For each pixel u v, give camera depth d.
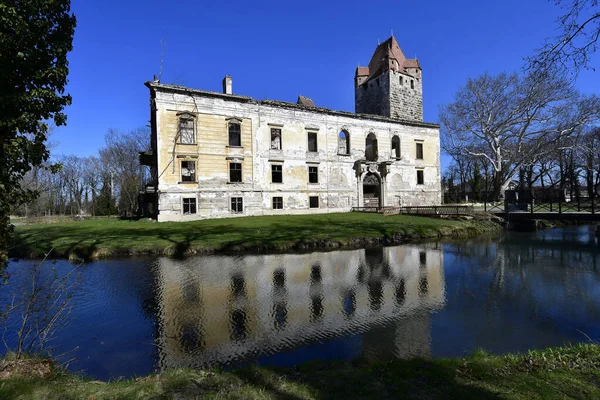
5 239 6.03
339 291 10.27
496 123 43.34
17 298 9.29
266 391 4.06
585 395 3.73
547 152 40.72
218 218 29.14
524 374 4.31
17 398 3.83
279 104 33.69
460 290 10.52
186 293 10.00
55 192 61.00
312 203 35.69
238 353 6.30
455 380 4.20
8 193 5.81
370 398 3.82
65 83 6.69
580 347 5.26
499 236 23.64
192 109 29.14
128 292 10.09
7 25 5.65
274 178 33.75
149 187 30.55
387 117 40.84
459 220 28.55
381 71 45.28
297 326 7.58
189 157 28.86
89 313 8.43
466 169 76.69
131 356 6.25
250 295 9.82
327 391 4.03
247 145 31.75
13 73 6.00
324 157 36.38
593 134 47.84
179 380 4.40
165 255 15.50
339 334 7.15
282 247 17.08
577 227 29.98
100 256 15.12
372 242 19.22
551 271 13.16
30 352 5.59
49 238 18.48
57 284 10.57
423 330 7.39
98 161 62.03
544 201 35.28
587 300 9.58
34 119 6.15
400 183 41.06
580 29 6.82
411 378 4.31
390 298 9.65
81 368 5.80
